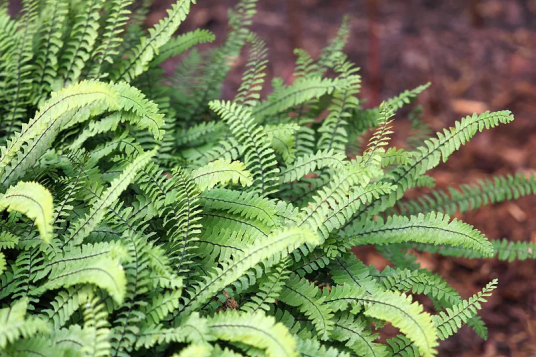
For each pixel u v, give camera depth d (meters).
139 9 1.21
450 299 1.04
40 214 0.94
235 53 1.24
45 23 1.13
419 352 1.00
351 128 1.19
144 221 1.03
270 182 1.08
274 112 1.17
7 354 0.92
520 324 1.47
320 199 1.03
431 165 1.08
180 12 1.11
